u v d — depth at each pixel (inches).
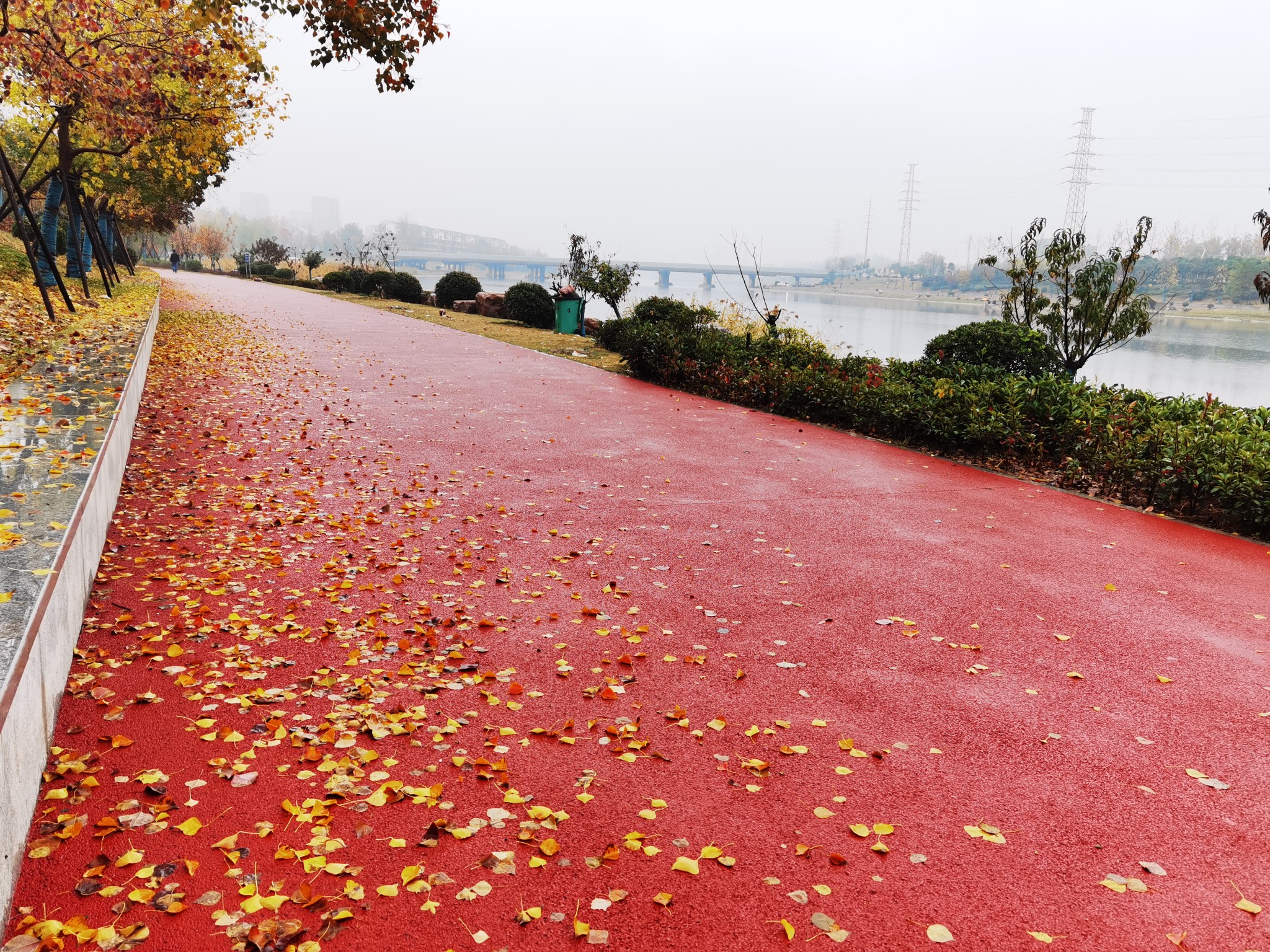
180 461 284.7
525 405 434.9
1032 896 100.9
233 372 474.3
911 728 139.3
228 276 2025.1
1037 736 138.0
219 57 549.6
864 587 202.7
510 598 187.3
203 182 911.7
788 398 441.1
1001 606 193.6
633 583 200.1
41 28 443.8
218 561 197.2
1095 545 243.0
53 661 124.2
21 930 87.7
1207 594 205.9
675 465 320.8
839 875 103.4
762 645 168.9
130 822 106.0
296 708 137.5
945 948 91.9
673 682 152.3
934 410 366.0
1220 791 124.0
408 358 599.2
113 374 293.6
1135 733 139.7
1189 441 280.4
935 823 114.3
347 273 1444.4
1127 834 113.3
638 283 884.6
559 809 114.5
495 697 143.6
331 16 354.6
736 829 111.7
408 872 99.3
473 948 89.5
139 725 128.6
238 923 91.0
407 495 263.6
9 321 399.5
